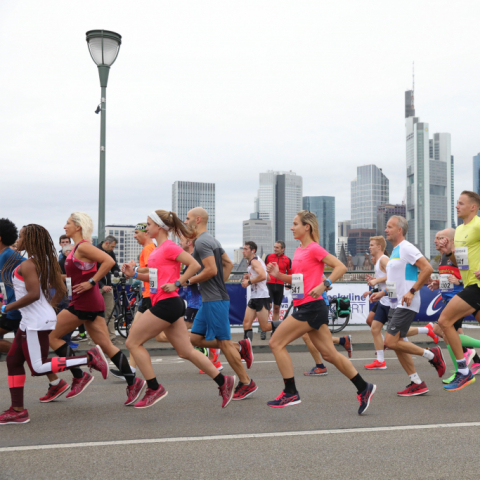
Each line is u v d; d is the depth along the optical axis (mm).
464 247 6023
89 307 5637
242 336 12070
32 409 5445
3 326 5879
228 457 3859
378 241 8445
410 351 6066
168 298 5188
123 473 3539
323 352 5094
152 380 5285
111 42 11180
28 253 4871
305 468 3627
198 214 5715
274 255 11516
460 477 3465
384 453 3947
